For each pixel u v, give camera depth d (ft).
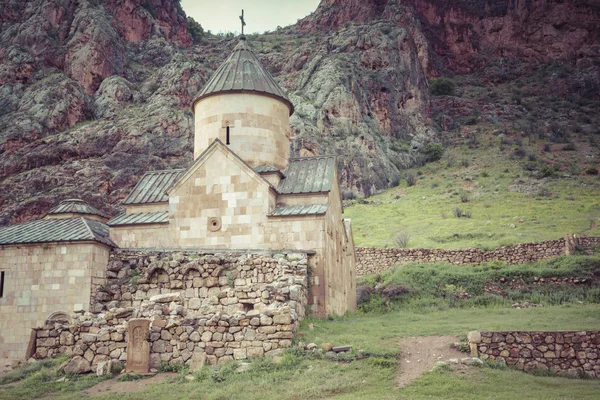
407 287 125.39
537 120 406.21
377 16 490.08
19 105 323.57
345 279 112.78
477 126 398.62
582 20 508.12
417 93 388.37
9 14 382.22
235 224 98.73
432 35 513.04
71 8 379.96
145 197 109.70
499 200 254.27
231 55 118.73
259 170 104.99
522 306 111.04
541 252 143.64
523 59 499.92
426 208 254.06
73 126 316.40
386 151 334.44
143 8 429.79
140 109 323.16
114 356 69.67
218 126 109.29
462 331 75.36
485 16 525.75
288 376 61.72
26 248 93.76
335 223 106.32
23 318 91.97
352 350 66.80
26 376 70.23
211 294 89.51
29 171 280.72
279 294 80.69
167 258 93.50
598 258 133.90
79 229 96.99
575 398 53.62
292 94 342.64
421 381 58.75
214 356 67.87
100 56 351.46
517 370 63.62
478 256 146.61
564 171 296.51
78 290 91.50
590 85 446.19
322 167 108.06
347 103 329.11
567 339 65.10
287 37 512.22
